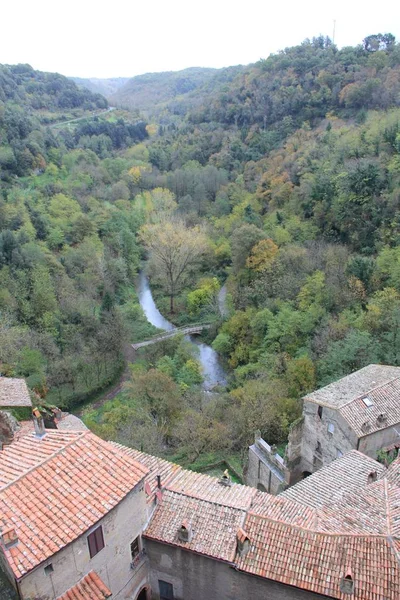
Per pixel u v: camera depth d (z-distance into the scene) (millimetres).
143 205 119562
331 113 114812
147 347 73875
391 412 35938
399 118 87062
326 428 37719
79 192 116375
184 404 54438
